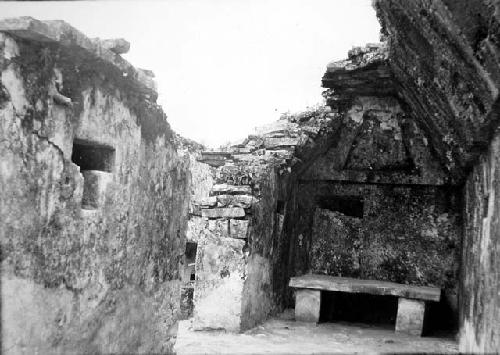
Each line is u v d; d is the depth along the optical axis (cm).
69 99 282
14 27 242
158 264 399
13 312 249
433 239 838
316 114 777
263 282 709
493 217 447
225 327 627
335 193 890
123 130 341
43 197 268
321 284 745
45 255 270
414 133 815
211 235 641
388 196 870
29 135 257
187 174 454
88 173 317
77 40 274
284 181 778
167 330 418
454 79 450
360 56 714
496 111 398
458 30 363
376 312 870
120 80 331
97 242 314
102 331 321
